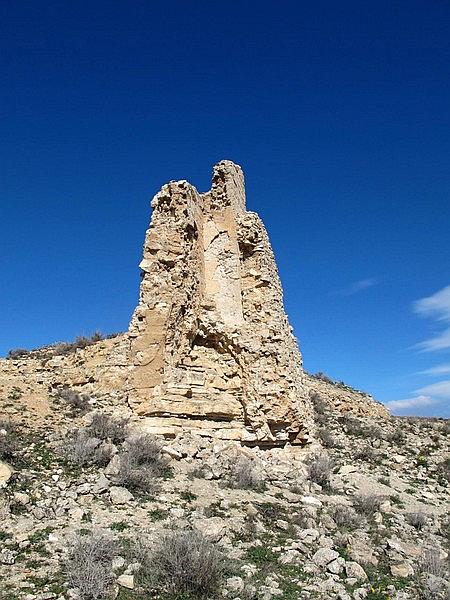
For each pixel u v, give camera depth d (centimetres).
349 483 1844
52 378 2366
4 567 923
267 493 1519
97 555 949
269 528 1234
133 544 1031
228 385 2116
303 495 1565
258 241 2316
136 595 871
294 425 2062
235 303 2252
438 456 2453
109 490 1302
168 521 1178
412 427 3019
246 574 990
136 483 1347
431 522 1541
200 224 2319
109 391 2116
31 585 872
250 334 2162
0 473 1270
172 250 2102
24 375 2458
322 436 2436
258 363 2098
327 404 3167
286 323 2442
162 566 932
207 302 2239
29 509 1168
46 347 3472
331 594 968
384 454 2408
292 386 2117
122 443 1623
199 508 1285
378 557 1184
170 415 1920
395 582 1073
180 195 2173
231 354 2178
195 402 2002
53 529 1082
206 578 904
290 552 1099
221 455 1756
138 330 1995
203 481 1515
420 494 1883
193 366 2116
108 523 1138
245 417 2050
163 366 1969
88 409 1923
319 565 1074
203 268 2297
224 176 2408
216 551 1010
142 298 2039
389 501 1684
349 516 1394
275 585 966
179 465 1608
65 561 943
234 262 2300
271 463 1884
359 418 3081
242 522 1239
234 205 2405
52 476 1355
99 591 855
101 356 2431
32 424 1700
